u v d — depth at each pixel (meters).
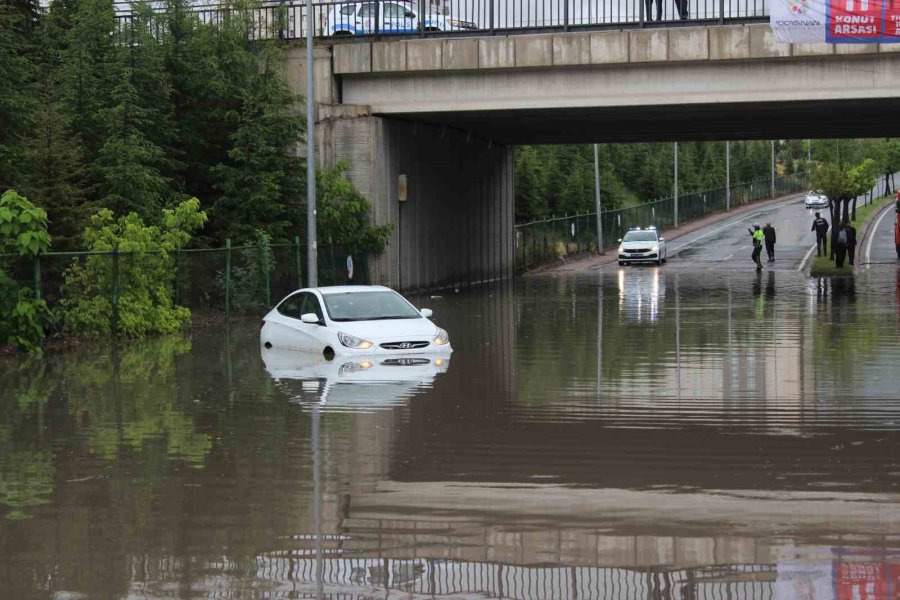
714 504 10.22
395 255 43.69
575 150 95.44
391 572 8.34
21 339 23.30
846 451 12.55
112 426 14.50
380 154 42.28
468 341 25.52
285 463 12.12
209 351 24.00
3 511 10.15
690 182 123.38
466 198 52.94
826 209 117.31
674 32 38.16
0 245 23.66
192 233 35.47
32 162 28.41
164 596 7.84
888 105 39.00
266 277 34.25
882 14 35.53
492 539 9.16
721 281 50.47
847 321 29.39
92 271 26.62
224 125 38.53
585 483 11.09
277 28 42.28
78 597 7.83
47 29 37.41
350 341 21.58
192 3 40.50
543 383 18.28
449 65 40.50
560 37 39.28
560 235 76.38
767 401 16.17
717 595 7.79
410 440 13.38
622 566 8.44
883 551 8.73
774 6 36.38
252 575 8.29
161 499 10.56
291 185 38.31
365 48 41.38
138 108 32.78
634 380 18.56
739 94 38.19
